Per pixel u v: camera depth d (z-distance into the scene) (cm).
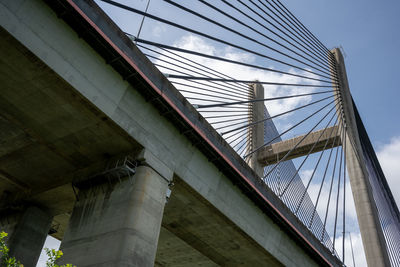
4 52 1623
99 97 1827
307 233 3256
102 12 1856
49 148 2092
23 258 2217
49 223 2434
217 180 2450
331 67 5075
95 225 1903
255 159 4669
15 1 1575
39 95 1798
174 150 2186
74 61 1747
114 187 2000
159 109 2109
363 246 4003
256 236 2698
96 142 2023
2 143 2130
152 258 1819
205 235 2678
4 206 2402
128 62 1873
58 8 1686
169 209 2469
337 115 4738
